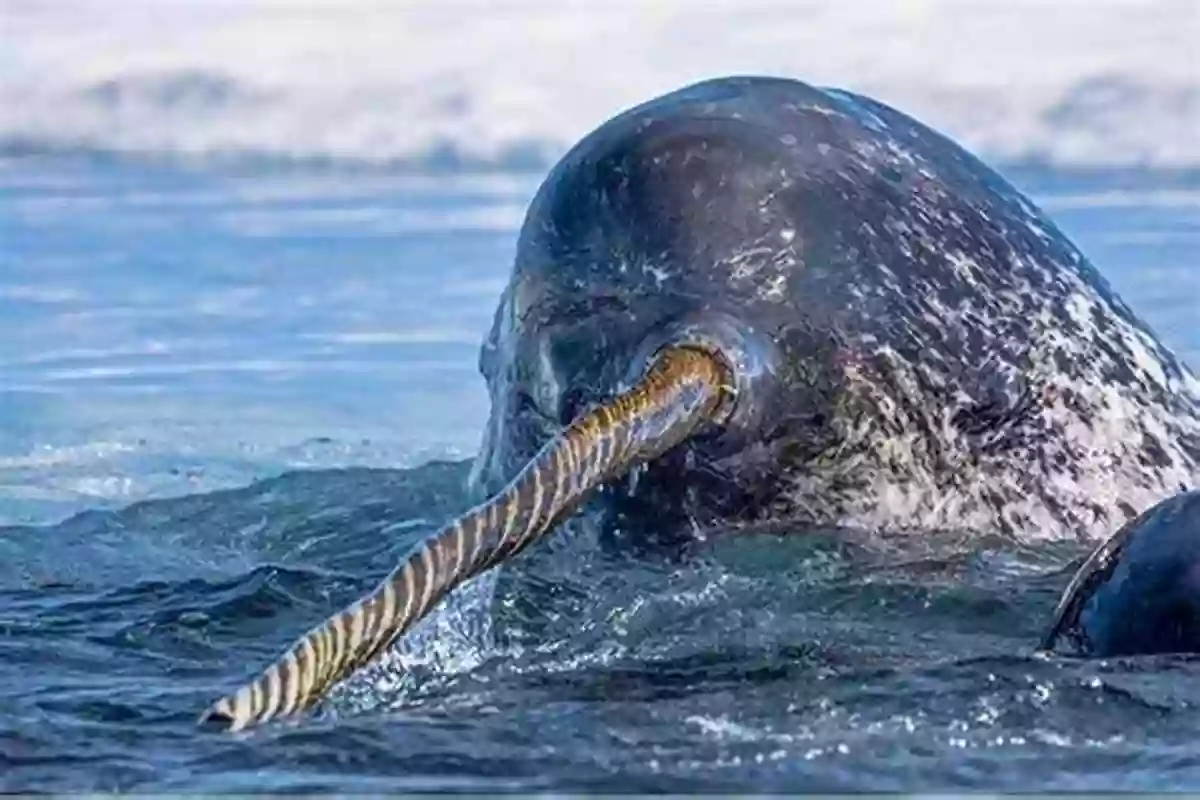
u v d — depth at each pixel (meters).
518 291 40.41
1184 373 43.72
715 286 39.09
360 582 41.91
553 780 30.98
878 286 40.00
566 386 39.47
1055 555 40.31
